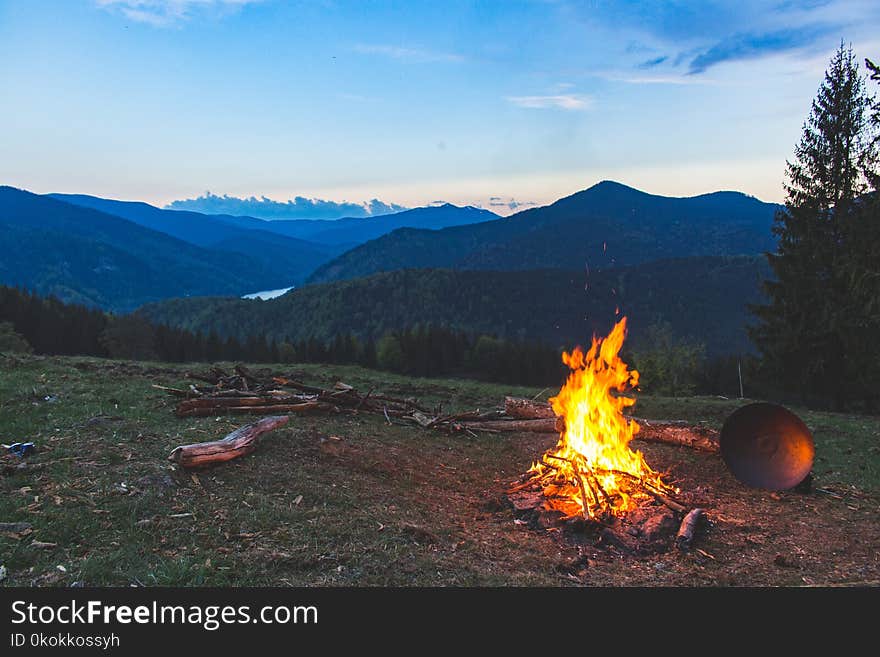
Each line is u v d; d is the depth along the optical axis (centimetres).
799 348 2262
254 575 466
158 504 566
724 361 5100
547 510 689
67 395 1006
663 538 643
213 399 955
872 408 2314
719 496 812
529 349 8262
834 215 2269
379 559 514
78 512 530
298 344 9494
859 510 778
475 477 854
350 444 871
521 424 1131
